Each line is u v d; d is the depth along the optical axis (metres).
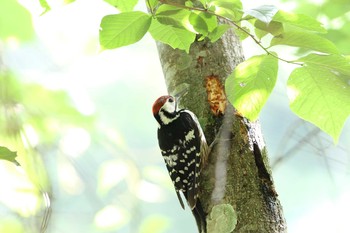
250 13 6.06
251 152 7.97
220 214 7.69
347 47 10.47
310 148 9.76
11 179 9.98
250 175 7.84
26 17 9.88
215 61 8.35
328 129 6.98
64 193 11.99
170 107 9.57
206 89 8.33
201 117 8.28
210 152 8.16
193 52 8.43
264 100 7.00
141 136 17.20
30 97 11.02
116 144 11.64
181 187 9.41
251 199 7.68
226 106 8.24
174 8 6.75
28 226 9.77
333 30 10.53
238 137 8.04
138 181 11.25
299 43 6.66
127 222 11.05
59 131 11.47
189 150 9.22
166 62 8.69
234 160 7.93
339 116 6.92
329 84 6.79
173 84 8.55
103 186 11.15
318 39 6.62
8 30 9.95
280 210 7.76
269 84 6.92
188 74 8.43
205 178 8.12
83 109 11.35
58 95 11.12
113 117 17.09
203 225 7.87
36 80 11.01
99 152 13.30
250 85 6.96
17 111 10.68
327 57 6.70
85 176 11.29
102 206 11.08
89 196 11.17
